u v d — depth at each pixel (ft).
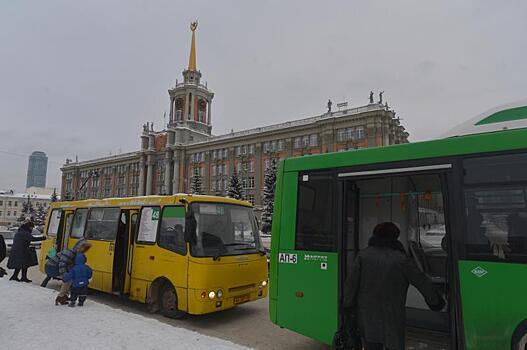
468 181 14.84
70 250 27.12
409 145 16.40
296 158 19.84
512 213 13.82
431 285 12.21
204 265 24.56
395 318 11.83
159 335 18.93
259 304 31.68
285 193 19.83
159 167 318.65
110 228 32.17
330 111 218.38
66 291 26.23
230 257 26.09
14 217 467.93
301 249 18.63
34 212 372.38
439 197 18.01
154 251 27.61
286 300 18.78
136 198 30.76
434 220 18.11
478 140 14.96
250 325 25.11
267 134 241.35
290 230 19.21
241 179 252.01
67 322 21.42
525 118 15.49
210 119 331.77
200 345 17.44
